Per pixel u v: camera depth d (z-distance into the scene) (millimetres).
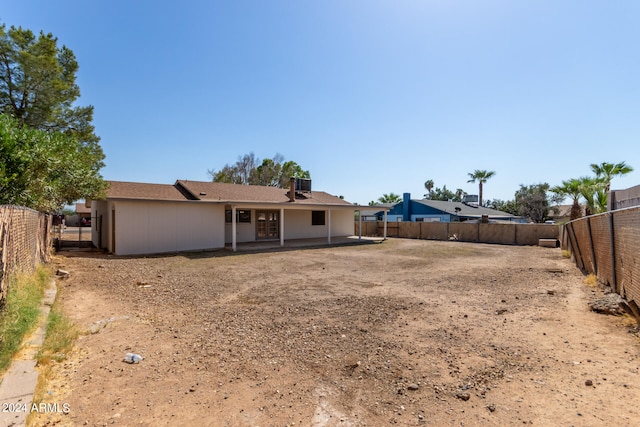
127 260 11812
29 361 3457
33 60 14688
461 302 6336
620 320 5109
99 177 12242
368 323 5066
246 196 19328
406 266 11133
